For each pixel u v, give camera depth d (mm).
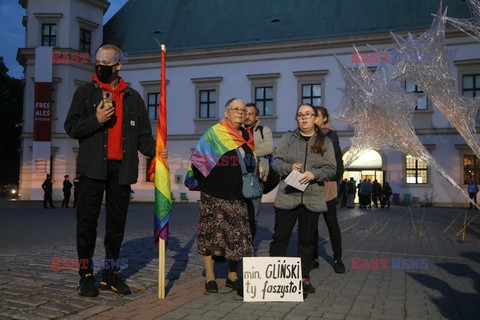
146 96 33594
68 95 31719
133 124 4469
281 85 30734
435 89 6746
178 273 5500
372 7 30891
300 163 4734
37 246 7547
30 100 32125
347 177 30812
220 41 32719
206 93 32500
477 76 27219
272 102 31000
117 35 35844
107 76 4340
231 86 31781
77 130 4156
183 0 36656
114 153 4340
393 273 5734
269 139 5645
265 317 3736
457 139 27641
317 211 4637
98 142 4266
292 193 4652
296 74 30266
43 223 12711
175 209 22141
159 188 4348
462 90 27391
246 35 32531
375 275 5590
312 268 6016
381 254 7398
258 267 4301
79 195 4301
